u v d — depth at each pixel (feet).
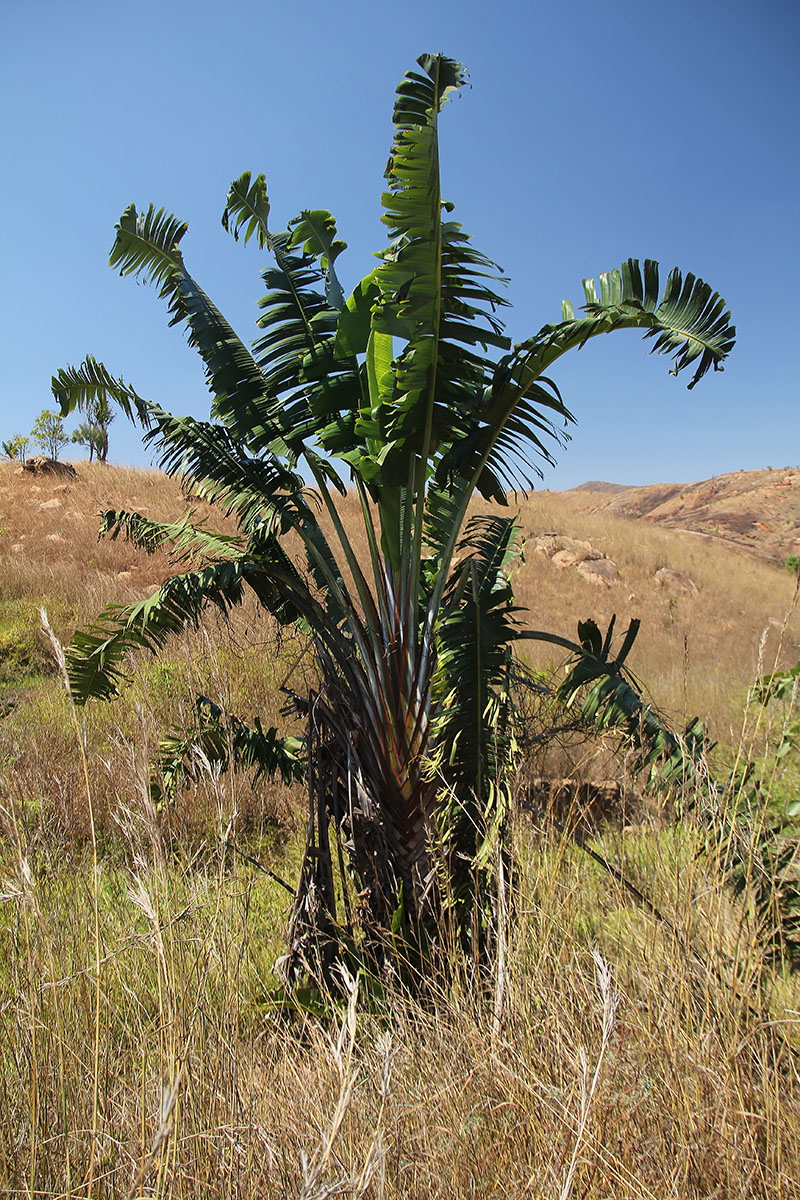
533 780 16.79
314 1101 7.29
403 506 13.69
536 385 12.30
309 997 11.34
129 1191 5.97
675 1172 6.42
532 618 53.16
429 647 13.15
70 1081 7.28
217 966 8.28
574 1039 7.94
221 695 14.03
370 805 12.78
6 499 71.36
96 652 13.92
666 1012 8.05
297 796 22.43
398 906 12.66
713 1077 7.21
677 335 10.97
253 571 13.89
